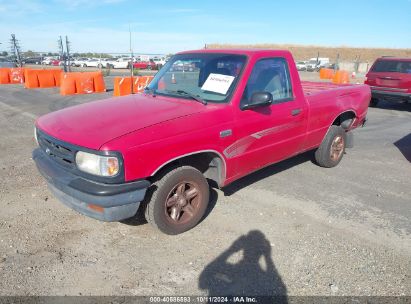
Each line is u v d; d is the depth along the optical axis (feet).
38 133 12.32
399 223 13.26
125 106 12.60
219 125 11.99
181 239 11.85
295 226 12.86
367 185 17.06
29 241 11.50
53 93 49.85
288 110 14.78
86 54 166.20
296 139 15.84
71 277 9.84
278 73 14.53
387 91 39.58
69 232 12.10
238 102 12.63
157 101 13.12
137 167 10.05
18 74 64.49
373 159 21.35
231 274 10.12
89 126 10.85
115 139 9.87
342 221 13.32
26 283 9.55
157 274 10.06
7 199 14.40
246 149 13.30
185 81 14.21
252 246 11.51
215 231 12.41
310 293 9.42
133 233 12.13
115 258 10.75
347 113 19.57
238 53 13.75
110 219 10.25
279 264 10.60
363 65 152.35
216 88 13.07
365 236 12.26
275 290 9.50
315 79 91.50
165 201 11.31
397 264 10.72
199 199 12.33
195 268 10.36
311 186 16.71
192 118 11.46
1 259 10.50
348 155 22.07
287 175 18.10
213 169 13.16
